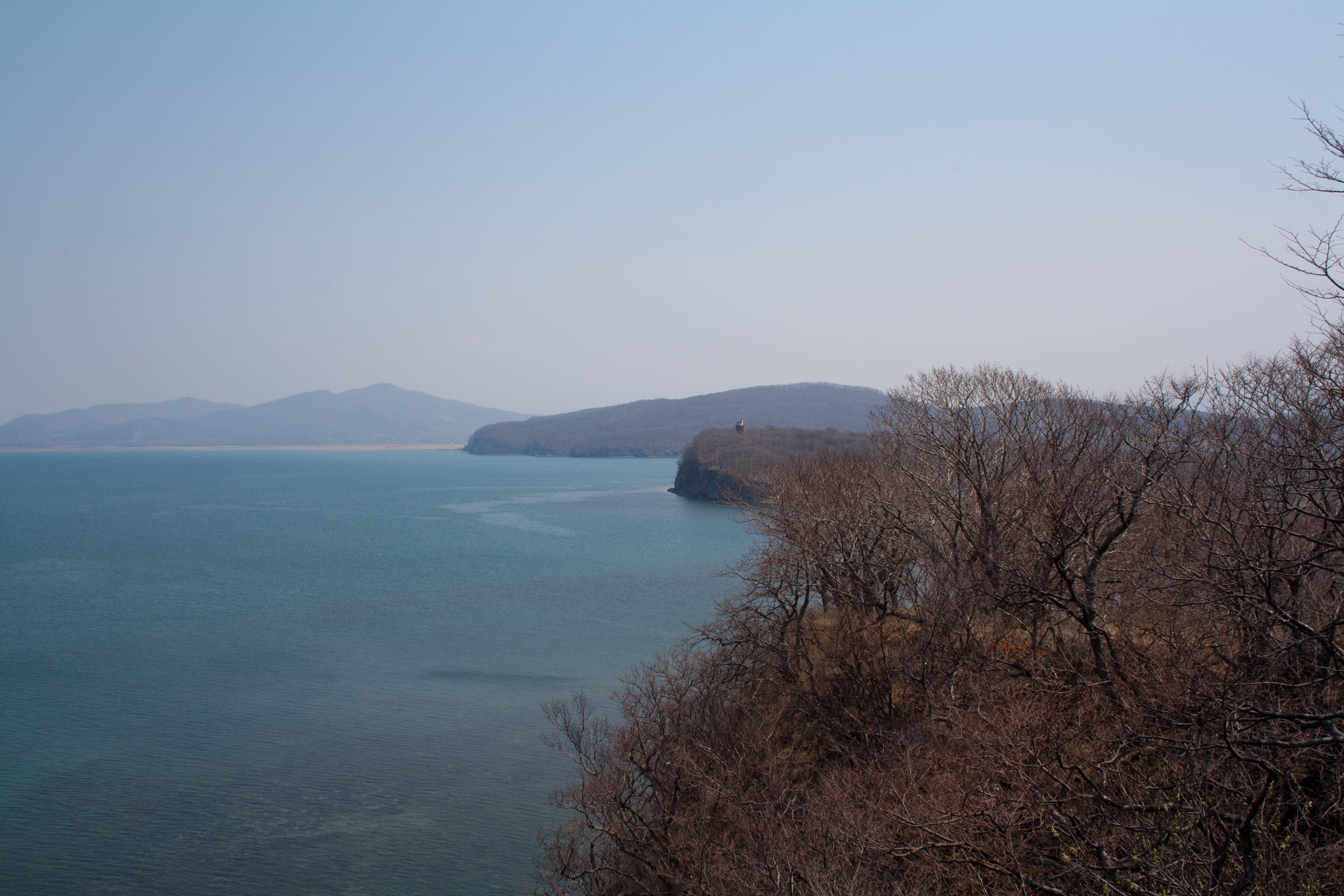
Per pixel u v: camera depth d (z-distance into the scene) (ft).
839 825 50.62
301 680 143.74
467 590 231.71
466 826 90.17
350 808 94.73
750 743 69.46
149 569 285.23
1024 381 84.58
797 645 84.89
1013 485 77.25
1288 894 31.60
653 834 62.69
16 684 143.64
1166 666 43.60
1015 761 41.11
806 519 84.12
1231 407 53.72
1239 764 35.01
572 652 160.76
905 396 86.79
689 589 226.58
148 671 151.23
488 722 120.47
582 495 650.02
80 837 89.04
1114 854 38.63
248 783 101.50
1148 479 54.44
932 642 69.72
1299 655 36.91
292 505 574.15
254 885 79.87
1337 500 40.78
